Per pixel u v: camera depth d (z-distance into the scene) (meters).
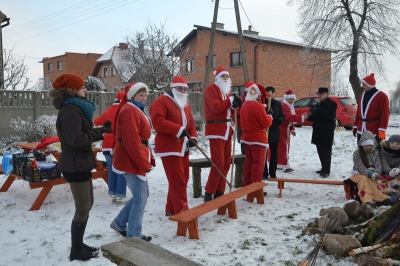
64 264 3.62
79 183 3.65
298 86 26.62
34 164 5.26
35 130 10.59
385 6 17.52
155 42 19.33
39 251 3.96
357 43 17.83
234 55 26.44
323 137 7.32
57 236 4.34
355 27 18.06
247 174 5.97
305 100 15.79
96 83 20.02
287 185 6.71
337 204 5.45
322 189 6.39
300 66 23.42
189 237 4.18
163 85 19.11
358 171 5.29
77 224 3.71
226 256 3.69
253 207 5.34
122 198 5.68
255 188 5.21
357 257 3.32
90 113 3.62
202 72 28.19
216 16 15.22
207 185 5.40
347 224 4.24
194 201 5.73
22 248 4.05
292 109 7.70
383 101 6.04
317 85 27.11
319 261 3.45
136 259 2.71
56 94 3.56
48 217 5.00
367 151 5.26
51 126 10.74
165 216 5.00
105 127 3.75
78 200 3.68
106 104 13.38
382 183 5.10
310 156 9.83
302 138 12.28
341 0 18.09
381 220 3.63
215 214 5.03
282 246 3.90
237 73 26.16
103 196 6.09
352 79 18.36
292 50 26.25
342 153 10.05
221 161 5.32
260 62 25.00
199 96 15.12
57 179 5.41
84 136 3.51
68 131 3.46
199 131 12.98
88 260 3.71
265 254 3.72
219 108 5.11
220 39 26.92
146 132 4.15
